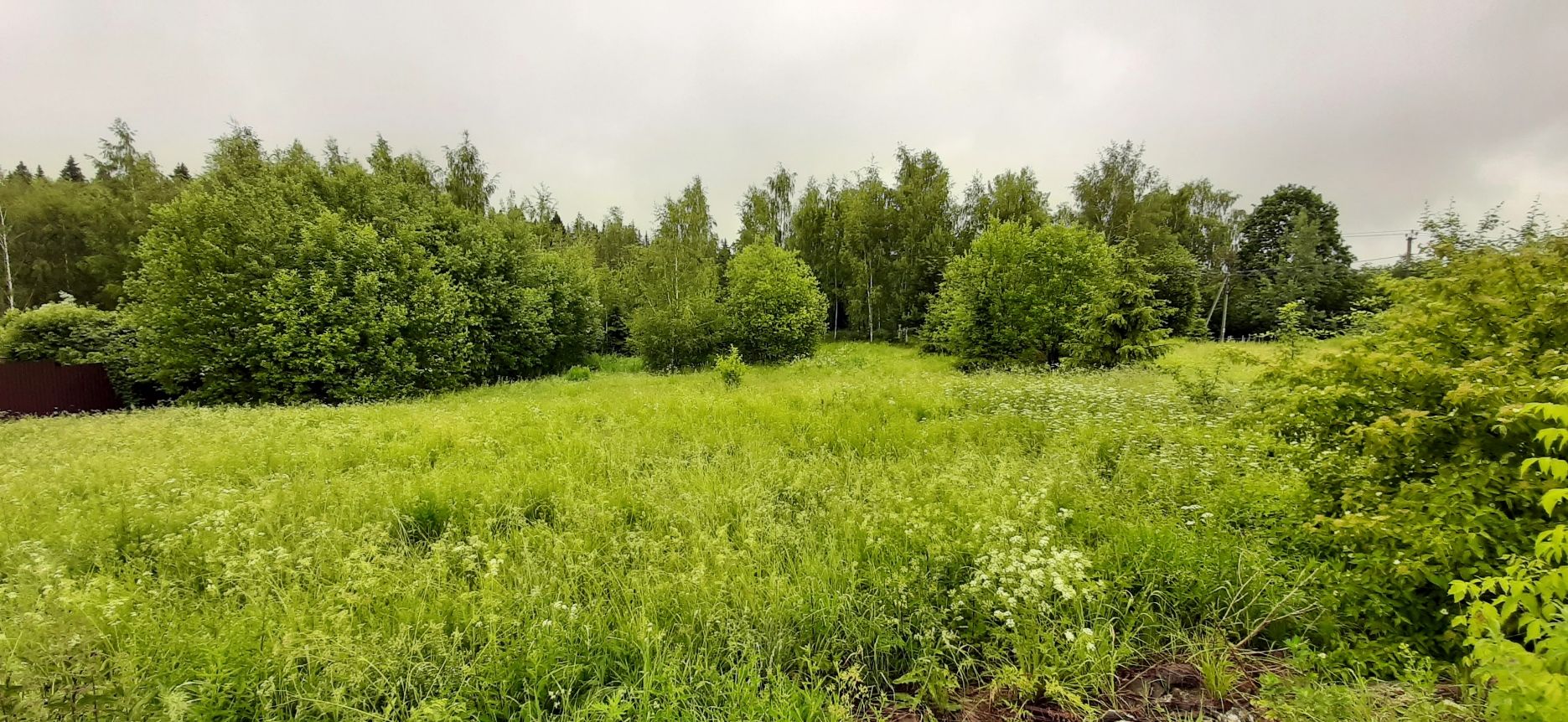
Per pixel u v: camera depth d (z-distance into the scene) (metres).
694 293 22.67
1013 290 16.69
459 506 4.62
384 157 21.45
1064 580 2.99
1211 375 8.81
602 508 4.44
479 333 18.23
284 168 16.81
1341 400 3.33
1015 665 2.72
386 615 2.96
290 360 14.23
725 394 10.95
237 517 4.31
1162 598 3.11
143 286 14.59
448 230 18.92
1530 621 1.69
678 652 2.70
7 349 15.45
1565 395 2.03
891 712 2.56
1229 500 3.98
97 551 3.82
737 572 3.39
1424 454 2.95
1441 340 3.37
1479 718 2.02
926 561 3.44
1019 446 6.13
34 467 6.43
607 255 41.47
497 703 2.44
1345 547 2.99
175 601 3.15
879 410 8.28
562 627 2.84
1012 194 29.95
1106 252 16.36
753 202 36.78
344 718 2.29
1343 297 31.66
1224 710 2.46
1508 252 3.43
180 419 9.88
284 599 3.06
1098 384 9.73
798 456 6.23
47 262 31.23
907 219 31.59
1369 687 2.41
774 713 2.33
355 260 15.45
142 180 32.81
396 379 15.30
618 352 29.92
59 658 2.06
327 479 5.53
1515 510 2.65
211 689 2.32
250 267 14.27
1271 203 38.97
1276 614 2.87
